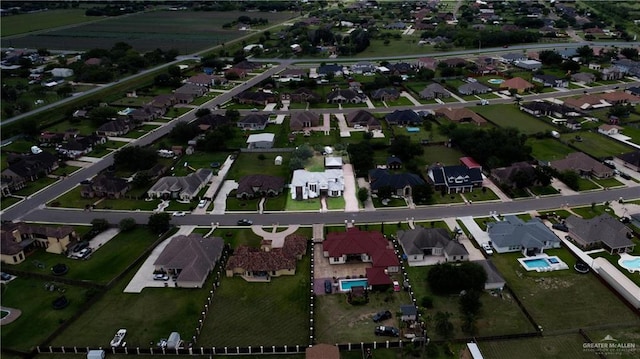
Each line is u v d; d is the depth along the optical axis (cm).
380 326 9894
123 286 11375
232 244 12975
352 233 12562
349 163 17912
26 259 12550
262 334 9856
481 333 9719
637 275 11300
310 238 13162
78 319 10344
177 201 15350
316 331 9894
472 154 17562
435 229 12612
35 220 14350
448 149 19025
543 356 9138
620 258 11944
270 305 10700
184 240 12419
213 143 19112
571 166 16650
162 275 11612
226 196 15638
